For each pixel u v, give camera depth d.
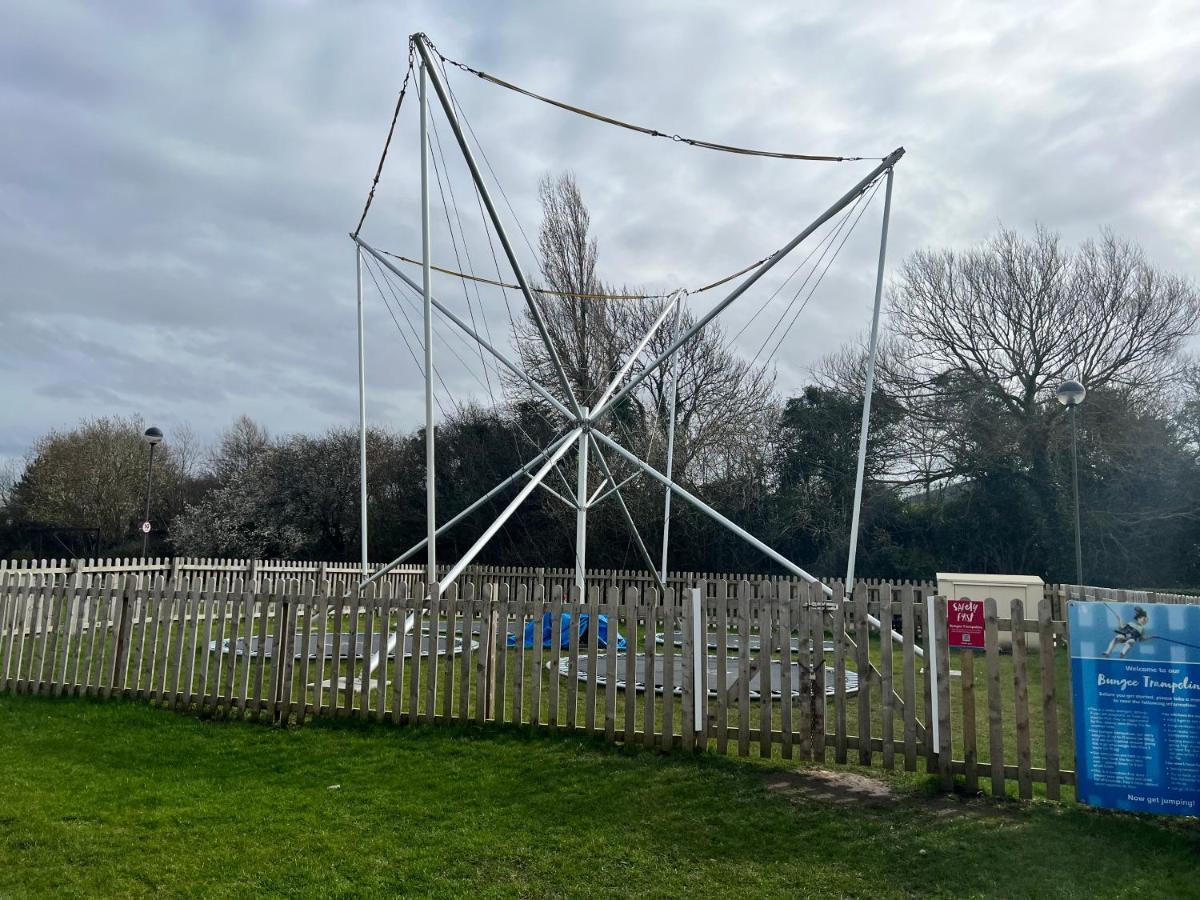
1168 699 5.54
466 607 7.90
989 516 29.58
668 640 7.16
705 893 4.61
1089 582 27.80
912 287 31.75
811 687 6.80
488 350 14.02
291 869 4.86
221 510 43.09
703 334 36.81
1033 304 29.34
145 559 18.23
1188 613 5.56
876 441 32.53
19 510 48.38
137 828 5.45
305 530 41.12
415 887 4.65
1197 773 5.42
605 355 33.12
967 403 29.98
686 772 6.55
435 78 9.23
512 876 4.80
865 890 4.66
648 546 32.75
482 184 9.70
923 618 6.49
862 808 5.85
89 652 9.36
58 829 5.38
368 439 42.12
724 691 7.02
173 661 8.86
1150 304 28.39
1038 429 28.53
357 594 8.24
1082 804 5.94
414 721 7.87
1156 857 5.08
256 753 7.19
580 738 7.37
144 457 49.75
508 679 10.62
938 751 6.28
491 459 38.16
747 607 7.06
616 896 4.57
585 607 7.52
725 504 33.12
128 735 7.71
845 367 35.00
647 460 30.64
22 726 8.02
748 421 35.31
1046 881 4.76
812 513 33.19
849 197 11.22
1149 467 27.62
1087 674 5.77
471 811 5.78
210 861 4.96
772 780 6.39
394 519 39.59
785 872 4.88
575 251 32.84
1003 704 9.57
